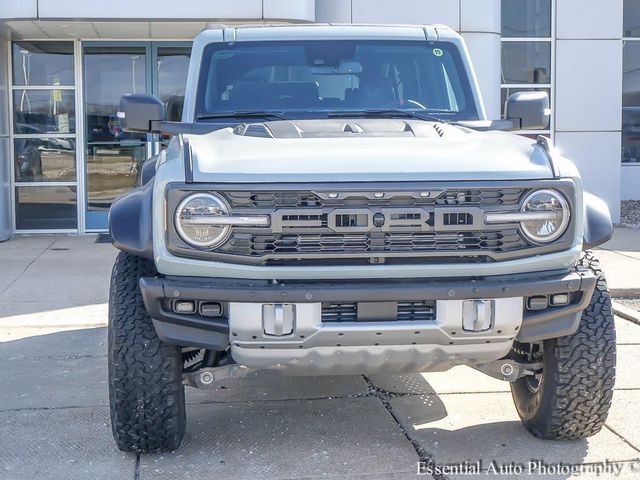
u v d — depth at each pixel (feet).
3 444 15.16
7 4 35.14
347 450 14.79
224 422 16.24
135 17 35.14
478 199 12.62
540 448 14.71
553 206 12.75
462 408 16.96
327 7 39.78
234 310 12.37
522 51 44.55
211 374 13.91
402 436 15.46
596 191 44.04
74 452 14.75
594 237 13.58
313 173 12.48
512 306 12.67
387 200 12.46
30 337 22.81
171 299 12.57
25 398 17.75
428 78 17.90
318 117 17.01
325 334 12.36
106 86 40.93
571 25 43.60
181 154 13.23
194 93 17.38
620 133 43.93
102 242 38.68
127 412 13.64
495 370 14.43
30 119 40.86
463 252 12.57
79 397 17.79
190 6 35.29
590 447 14.73
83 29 37.76
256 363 12.79
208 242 12.35
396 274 12.52
